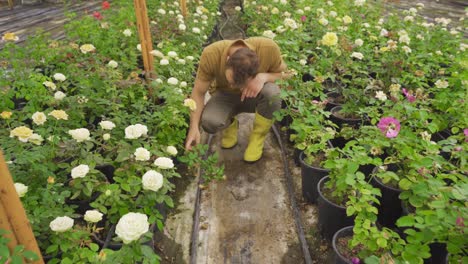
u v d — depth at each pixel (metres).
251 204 2.73
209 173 2.88
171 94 2.97
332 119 3.38
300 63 3.31
